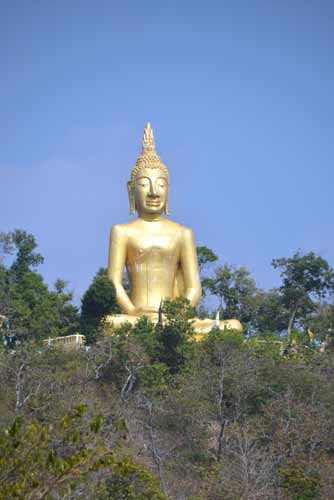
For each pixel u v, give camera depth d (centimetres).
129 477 4653
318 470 5384
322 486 5281
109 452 3516
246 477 5169
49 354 6356
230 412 6044
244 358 6294
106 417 5650
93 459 3897
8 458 3322
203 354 6456
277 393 6012
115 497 4600
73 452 3984
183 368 6438
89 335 6662
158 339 6506
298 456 5497
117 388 6262
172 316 6662
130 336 6419
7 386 5975
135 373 6238
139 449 5456
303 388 6100
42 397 5659
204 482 5334
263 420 5838
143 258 7369
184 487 5281
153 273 7369
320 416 5772
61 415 5369
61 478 3369
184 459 5631
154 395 6144
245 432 5528
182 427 5819
